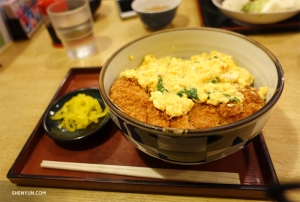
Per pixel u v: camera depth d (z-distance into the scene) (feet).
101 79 0.74
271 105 0.58
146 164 0.79
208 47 0.95
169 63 0.93
